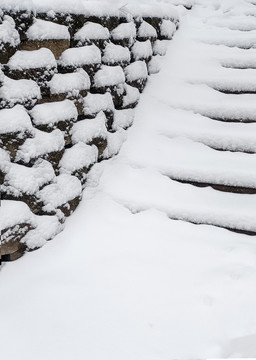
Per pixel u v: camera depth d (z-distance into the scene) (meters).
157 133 4.06
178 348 2.34
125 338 2.41
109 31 3.88
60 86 3.20
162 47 4.72
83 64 3.45
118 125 3.90
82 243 3.10
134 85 4.22
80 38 3.46
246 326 2.44
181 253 3.01
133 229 3.24
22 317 2.53
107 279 2.80
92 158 3.49
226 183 3.55
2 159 2.77
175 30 5.10
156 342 2.38
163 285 2.75
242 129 4.00
